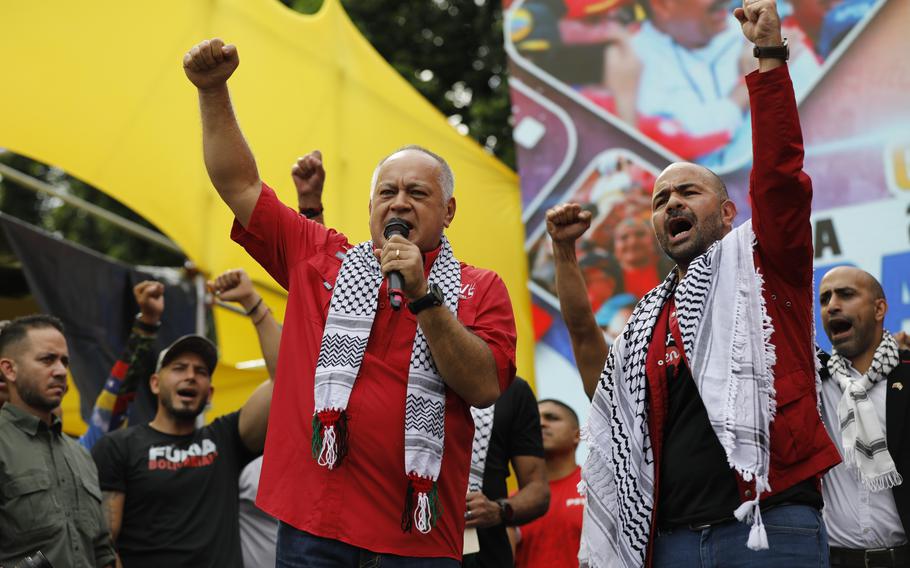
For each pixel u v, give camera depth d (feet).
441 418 9.53
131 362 17.49
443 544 9.45
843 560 14.21
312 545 9.23
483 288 10.22
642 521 9.97
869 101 27.53
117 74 21.17
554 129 30.27
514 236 29.45
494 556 15.02
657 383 10.19
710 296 10.05
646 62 30.04
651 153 29.43
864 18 27.86
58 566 13.47
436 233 10.30
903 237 26.58
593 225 29.45
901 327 26.23
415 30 50.80
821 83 27.96
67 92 20.85
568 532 17.33
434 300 9.16
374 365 9.62
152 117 21.61
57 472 14.03
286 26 24.66
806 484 9.50
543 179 29.91
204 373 16.22
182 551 15.02
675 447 9.95
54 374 14.43
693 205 10.79
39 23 20.35
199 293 22.41
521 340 28.76
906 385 14.53
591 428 10.69
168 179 21.91
